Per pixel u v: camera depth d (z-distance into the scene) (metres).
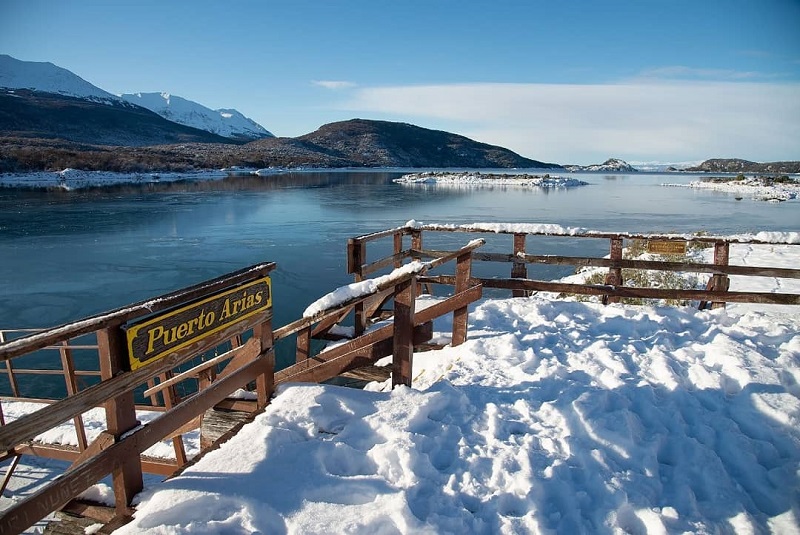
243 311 3.45
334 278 17.50
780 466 3.12
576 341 5.27
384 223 31.67
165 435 2.89
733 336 5.23
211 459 2.97
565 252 21.36
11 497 5.31
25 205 41.66
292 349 10.84
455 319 5.30
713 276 6.39
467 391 4.10
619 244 6.70
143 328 2.65
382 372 4.74
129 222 32.31
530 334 5.38
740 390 4.02
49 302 15.67
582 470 3.08
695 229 27.31
